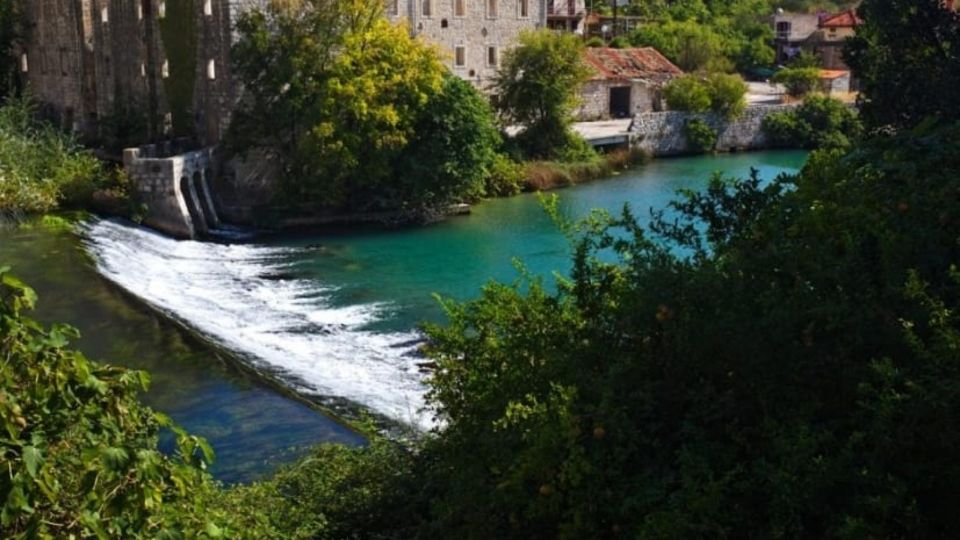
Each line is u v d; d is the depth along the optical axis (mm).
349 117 45938
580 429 10445
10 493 6336
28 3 61594
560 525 10406
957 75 22750
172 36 49938
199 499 8266
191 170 43219
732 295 10609
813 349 10250
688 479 9438
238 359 24703
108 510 6797
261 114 46438
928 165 11648
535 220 46375
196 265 37000
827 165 12984
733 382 10641
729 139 74188
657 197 52125
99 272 31172
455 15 64625
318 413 20484
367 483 14711
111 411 7242
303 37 45750
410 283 35062
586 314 12602
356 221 46188
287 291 33656
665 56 96000
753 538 9508
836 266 10633
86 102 56375
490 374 13055
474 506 11711
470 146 48000
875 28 25562
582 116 77625
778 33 120438
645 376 11102
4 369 6715
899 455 9148
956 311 9945
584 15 101312
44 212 38531
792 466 9172
